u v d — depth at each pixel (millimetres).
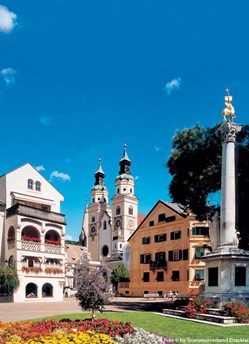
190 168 30656
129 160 113438
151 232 62500
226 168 23562
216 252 22484
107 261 93125
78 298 17766
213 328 16047
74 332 13328
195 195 31219
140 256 63781
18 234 43438
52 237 49312
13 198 47281
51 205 51281
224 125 23969
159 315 21438
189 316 19906
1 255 45062
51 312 27766
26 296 43688
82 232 141250
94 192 118812
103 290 17984
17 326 14375
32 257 45219
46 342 10516
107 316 20875
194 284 53156
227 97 24750
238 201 28875
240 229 28672
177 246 57219
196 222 54406
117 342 11664
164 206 60906
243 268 21672
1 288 42031
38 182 50469
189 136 30953
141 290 62062
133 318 19750
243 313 18156
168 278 57812
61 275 47156
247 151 28875
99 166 124188
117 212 107312
